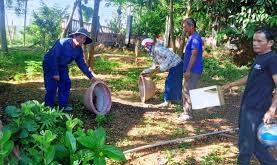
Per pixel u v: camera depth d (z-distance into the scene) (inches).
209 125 247.3
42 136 114.7
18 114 135.2
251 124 153.9
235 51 312.7
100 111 256.7
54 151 114.3
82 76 396.5
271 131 148.7
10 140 121.9
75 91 319.0
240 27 281.9
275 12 259.9
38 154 117.6
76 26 705.0
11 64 450.3
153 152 196.7
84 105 260.8
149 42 280.8
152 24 756.6
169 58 275.4
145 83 298.2
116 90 338.3
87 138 120.1
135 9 832.3
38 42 660.1
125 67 486.3
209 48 577.0
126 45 723.4
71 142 117.3
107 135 221.8
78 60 251.8
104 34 735.7
